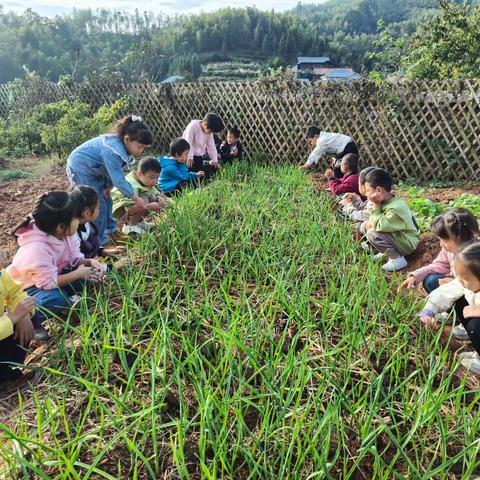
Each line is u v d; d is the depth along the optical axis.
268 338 2.39
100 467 1.78
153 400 1.82
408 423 2.07
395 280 3.49
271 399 2.07
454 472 1.86
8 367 2.51
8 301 2.53
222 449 1.74
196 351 2.14
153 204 4.72
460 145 7.41
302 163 8.96
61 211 2.92
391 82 7.75
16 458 1.61
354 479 1.79
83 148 4.26
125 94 11.38
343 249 3.71
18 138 11.10
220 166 7.16
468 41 10.51
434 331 2.84
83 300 2.69
